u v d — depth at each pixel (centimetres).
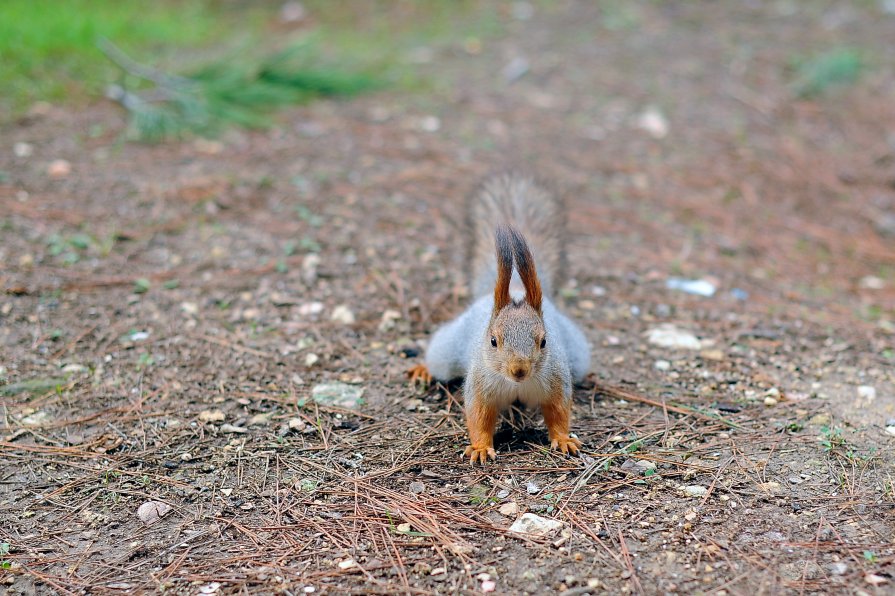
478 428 730
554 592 576
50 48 1550
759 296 1049
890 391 835
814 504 664
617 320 979
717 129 1512
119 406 793
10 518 655
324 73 1545
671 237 1191
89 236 1067
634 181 1338
